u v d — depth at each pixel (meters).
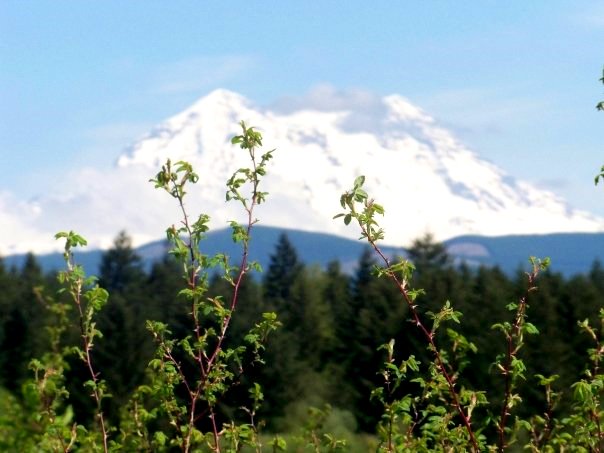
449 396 7.45
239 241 7.43
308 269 147.38
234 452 7.98
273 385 61.38
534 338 41.66
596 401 6.95
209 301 7.56
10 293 101.06
